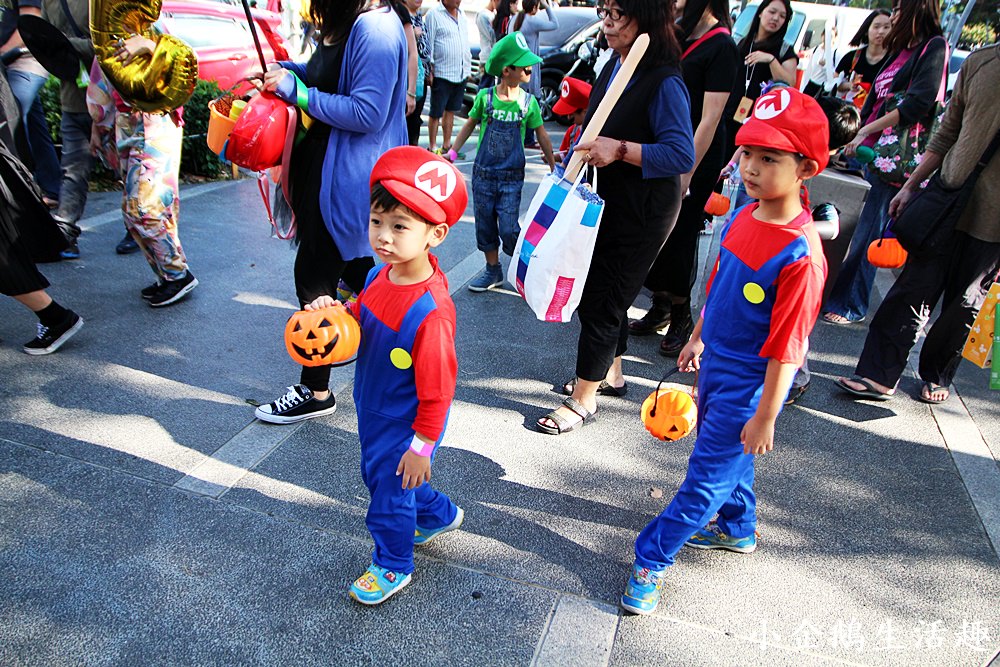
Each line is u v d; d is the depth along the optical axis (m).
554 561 2.53
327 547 2.50
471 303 4.66
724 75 3.50
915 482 3.13
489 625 2.24
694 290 4.89
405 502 2.19
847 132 2.74
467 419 3.37
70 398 3.23
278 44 3.58
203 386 3.42
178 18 6.87
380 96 2.77
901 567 2.62
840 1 8.47
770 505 2.92
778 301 2.00
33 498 2.60
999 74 3.13
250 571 2.37
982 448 3.41
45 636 2.08
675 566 2.56
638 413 3.55
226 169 6.94
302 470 2.89
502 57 4.30
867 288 4.71
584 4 14.88
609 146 2.79
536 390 3.68
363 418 2.15
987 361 3.20
